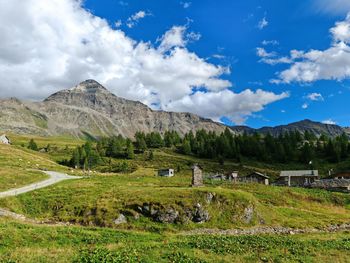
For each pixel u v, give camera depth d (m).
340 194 96.56
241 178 145.25
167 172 152.00
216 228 56.03
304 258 33.94
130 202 59.22
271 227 58.75
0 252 30.69
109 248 33.38
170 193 61.94
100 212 57.62
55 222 55.44
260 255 34.06
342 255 35.94
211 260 31.41
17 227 41.84
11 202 62.94
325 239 46.41
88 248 33.66
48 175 106.94
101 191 71.31
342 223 65.19
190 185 87.06
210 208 59.50
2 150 164.88
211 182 107.19
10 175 93.56
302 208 81.00
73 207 60.81
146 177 114.06
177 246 36.81
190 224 55.97
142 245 36.12
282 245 39.66
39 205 63.50
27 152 194.25
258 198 85.19
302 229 59.03
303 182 140.25
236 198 61.94
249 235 48.84
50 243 36.78
